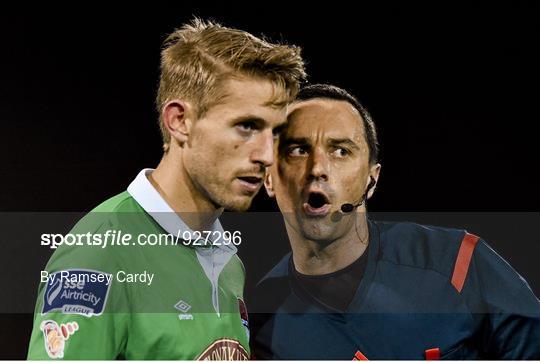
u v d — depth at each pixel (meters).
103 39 6.14
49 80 6.10
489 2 6.22
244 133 4.94
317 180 5.86
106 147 6.05
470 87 6.13
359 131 5.96
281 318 5.76
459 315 5.79
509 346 5.78
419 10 6.18
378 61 6.10
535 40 6.19
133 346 4.64
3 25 6.12
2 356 5.75
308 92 6.00
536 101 6.12
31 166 6.01
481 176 6.05
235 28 6.16
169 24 6.16
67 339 4.43
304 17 6.15
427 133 6.06
